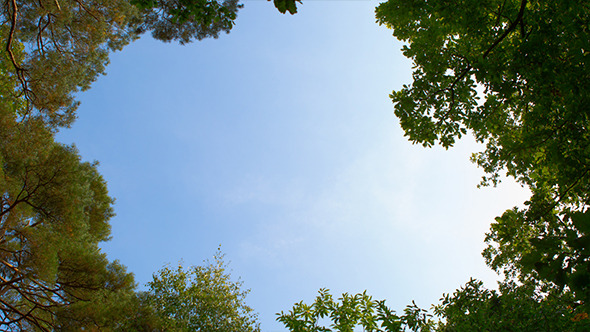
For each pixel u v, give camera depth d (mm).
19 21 11219
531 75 6250
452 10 6809
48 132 9570
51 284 8078
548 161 7105
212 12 5414
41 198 8445
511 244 8227
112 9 12211
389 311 8117
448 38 8086
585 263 1836
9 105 10312
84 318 7840
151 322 9070
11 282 7930
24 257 8031
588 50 5078
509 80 6801
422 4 7586
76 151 9078
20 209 8148
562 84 5746
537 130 7000
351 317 8859
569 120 6215
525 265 1968
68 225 8719
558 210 7668
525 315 8297
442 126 8453
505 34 6410
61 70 10688
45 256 7730
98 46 12516
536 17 6027
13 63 10258
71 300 8375
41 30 11461
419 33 8109
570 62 5805
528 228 7863
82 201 8914
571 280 1870
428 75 8180
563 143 6652
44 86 10320
